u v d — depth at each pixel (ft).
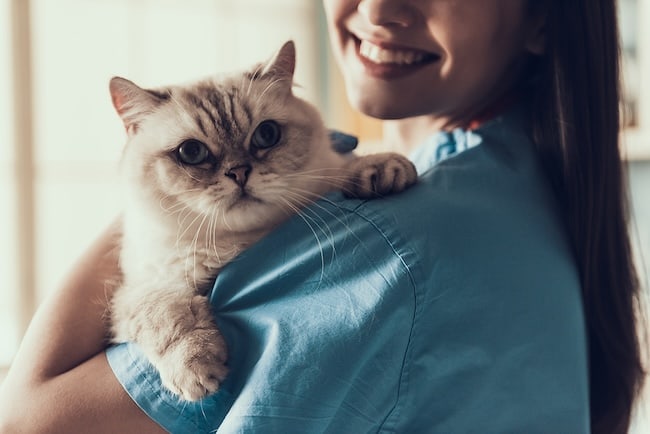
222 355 2.82
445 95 3.71
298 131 3.84
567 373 3.11
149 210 3.71
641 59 7.25
